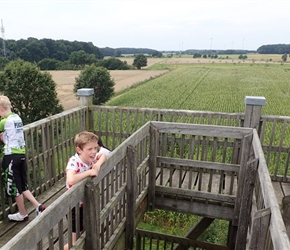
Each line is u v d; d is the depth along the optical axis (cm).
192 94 4147
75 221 221
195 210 390
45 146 395
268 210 192
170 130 374
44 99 2239
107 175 270
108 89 3678
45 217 165
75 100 3572
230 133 352
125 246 336
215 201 379
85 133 235
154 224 835
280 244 148
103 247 269
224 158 382
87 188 215
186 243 490
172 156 400
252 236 198
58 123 427
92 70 3675
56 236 292
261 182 242
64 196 188
